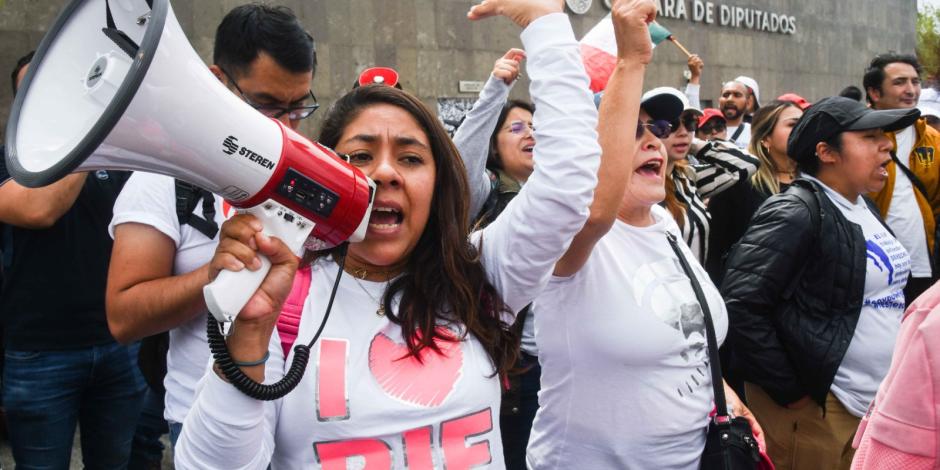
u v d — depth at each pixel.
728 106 6.54
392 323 1.37
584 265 1.81
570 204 1.37
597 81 2.07
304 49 1.98
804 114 2.81
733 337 2.56
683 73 10.43
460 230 1.44
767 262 2.48
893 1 14.30
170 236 1.79
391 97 1.41
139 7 1.02
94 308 2.53
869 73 5.05
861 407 2.51
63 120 1.03
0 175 2.51
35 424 2.49
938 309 1.36
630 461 1.85
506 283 1.46
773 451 2.67
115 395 2.64
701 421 1.89
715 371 1.90
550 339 1.88
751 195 3.81
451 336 1.38
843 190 2.70
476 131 2.56
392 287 1.38
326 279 1.40
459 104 8.08
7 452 3.51
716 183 3.75
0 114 5.49
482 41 8.23
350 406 1.28
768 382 2.52
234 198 1.12
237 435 1.14
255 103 1.99
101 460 2.66
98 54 1.07
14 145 1.04
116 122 0.92
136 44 1.02
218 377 1.14
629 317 1.80
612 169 1.61
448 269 1.40
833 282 2.48
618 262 1.85
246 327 1.13
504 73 2.47
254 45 1.94
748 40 11.41
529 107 3.25
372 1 7.36
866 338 2.50
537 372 2.76
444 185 1.44
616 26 1.62
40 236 2.44
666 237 1.99
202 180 1.09
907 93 4.87
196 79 1.02
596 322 1.81
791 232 2.49
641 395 1.82
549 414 1.94
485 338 1.42
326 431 1.27
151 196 1.79
